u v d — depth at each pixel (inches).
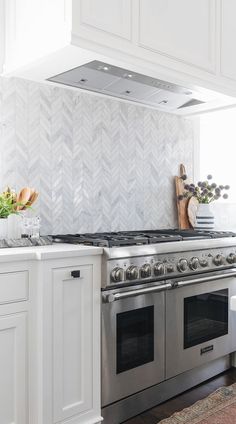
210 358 102.8
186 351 96.1
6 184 92.2
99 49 76.9
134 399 86.4
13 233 81.9
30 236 85.5
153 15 86.8
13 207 83.3
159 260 88.1
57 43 75.2
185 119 135.6
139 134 120.6
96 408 78.6
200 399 94.2
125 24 81.3
